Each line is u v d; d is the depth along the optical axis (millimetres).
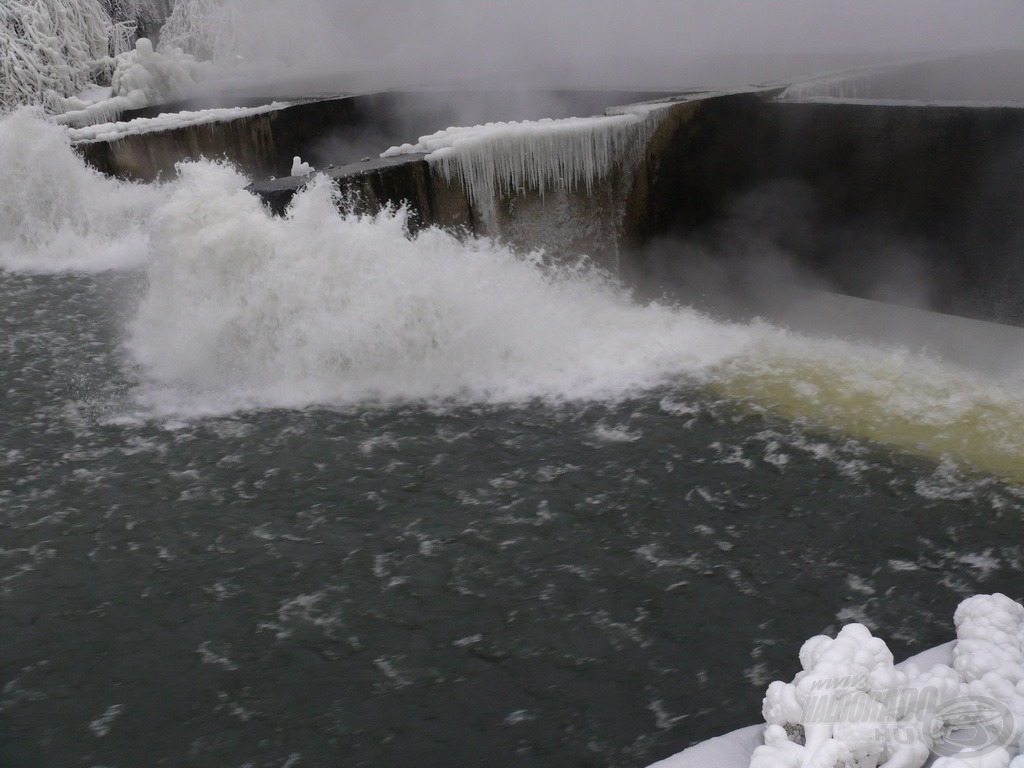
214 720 3922
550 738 3754
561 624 4402
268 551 5059
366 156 13836
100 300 9688
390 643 4328
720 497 5434
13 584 4844
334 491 5637
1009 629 2703
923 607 4453
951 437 6039
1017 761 2240
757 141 8781
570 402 6781
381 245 7309
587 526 5184
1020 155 7129
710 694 3941
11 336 8523
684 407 6621
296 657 4262
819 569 4754
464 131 8711
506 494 5539
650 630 4344
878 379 6945
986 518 5152
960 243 7695
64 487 5789
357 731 3832
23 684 4160
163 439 6398
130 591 4773
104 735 3867
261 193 7617
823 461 5805
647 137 8984
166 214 7656
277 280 7344
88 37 19672
